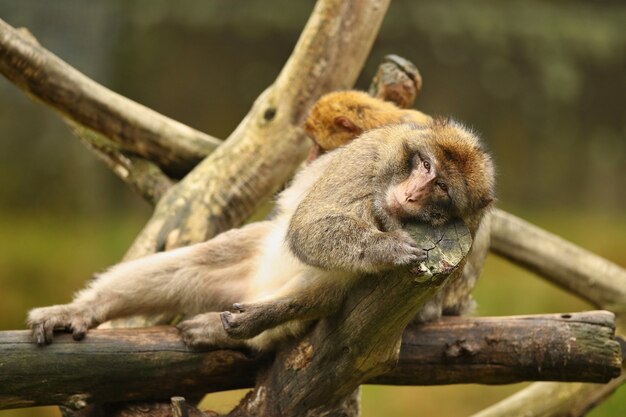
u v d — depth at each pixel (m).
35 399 8.25
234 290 9.45
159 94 28.53
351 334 7.84
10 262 24.44
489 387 21.88
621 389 19.31
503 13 29.28
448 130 8.28
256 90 29.25
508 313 24.64
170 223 11.17
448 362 8.84
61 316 8.53
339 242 7.86
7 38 11.12
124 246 26.55
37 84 11.41
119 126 11.93
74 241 26.06
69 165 26.64
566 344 8.76
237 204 11.49
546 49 29.52
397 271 7.30
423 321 8.97
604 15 30.92
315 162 9.67
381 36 28.05
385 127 8.63
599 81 30.89
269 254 9.29
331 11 11.48
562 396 12.13
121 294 9.22
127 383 8.45
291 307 8.11
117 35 27.50
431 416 20.55
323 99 11.14
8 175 25.92
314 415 8.34
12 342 8.25
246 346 8.75
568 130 31.11
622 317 13.09
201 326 8.62
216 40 28.66
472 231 8.23
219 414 8.52
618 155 31.53
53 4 25.73
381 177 8.23
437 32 28.34
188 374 8.62
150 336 8.59
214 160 11.60
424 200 7.86
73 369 8.28
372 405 20.84
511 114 30.36
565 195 31.38
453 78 29.31
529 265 13.04
